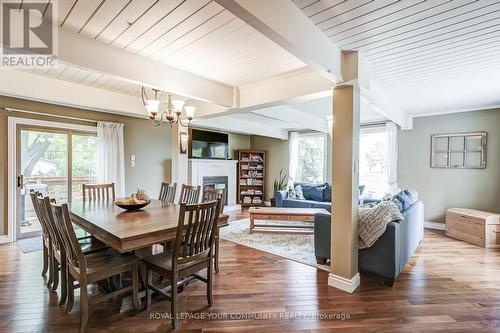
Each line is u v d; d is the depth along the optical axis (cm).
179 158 478
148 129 537
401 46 228
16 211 399
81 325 184
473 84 337
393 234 262
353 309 222
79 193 455
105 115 479
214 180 683
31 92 326
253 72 290
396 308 224
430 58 254
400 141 556
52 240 239
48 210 207
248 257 345
